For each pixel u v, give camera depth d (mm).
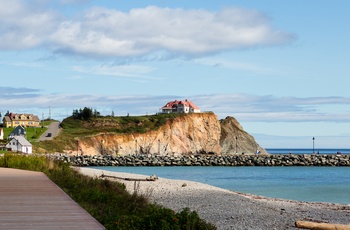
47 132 160500
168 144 171750
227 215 22000
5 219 12953
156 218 12742
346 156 133375
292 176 80938
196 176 78875
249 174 86250
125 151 160250
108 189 22875
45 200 17312
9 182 24953
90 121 175500
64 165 41344
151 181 42531
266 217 21750
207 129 185750
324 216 23688
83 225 12031
